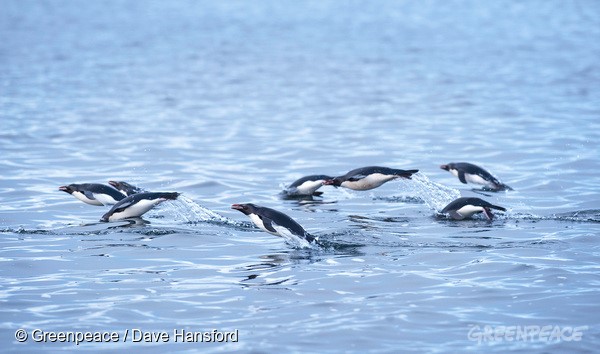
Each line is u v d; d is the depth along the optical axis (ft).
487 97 156.04
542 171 99.30
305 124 133.18
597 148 110.83
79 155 110.11
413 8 361.92
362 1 398.01
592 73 182.50
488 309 54.08
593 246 67.36
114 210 77.36
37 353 48.62
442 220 77.97
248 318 53.26
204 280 60.64
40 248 68.90
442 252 66.54
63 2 399.03
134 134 124.47
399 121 134.72
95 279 60.95
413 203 86.22
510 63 202.18
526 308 54.13
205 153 112.16
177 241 71.00
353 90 167.53
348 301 55.83
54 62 207.51
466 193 90.12
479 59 210.38
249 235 73.36
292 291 57.93
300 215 80.84
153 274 62.13
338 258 65.67
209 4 392.68
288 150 114.01
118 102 153.58
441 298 56.03
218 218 79.10
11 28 288.71
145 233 73.41
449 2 384.06
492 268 61.93
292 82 179.42
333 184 87.61
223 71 196.34
